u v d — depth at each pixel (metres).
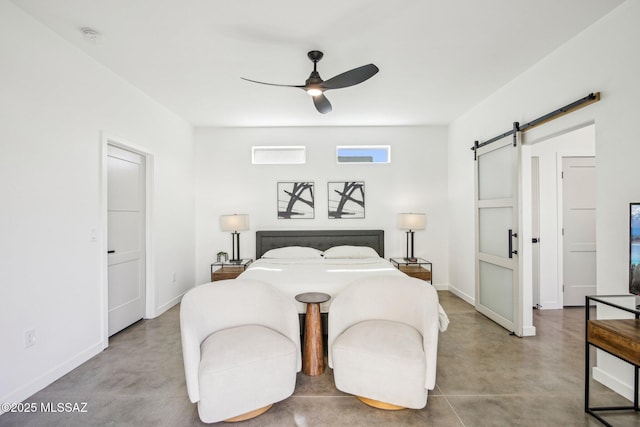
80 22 2.16
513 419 1.82
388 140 4.80
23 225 2.03
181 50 2.54
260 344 1.90
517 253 3.03
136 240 3.44
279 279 2.94
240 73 2.95
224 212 4.77
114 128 2.93
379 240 4.66
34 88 2.12
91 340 2.61
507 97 3.24
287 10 2.05
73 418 1.83
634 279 1.81
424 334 1.93
